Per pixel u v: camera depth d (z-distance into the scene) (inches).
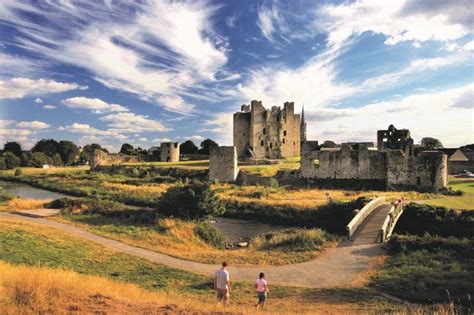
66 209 1713.8
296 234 1205.7
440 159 1957.4
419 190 1998.0
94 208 1707.7
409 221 1299.2
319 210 1596.9
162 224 1387.8
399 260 881.5
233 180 2704.2
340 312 567.8
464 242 949.2
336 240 1111.0
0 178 3836.1
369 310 580.1
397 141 2721.5
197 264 935.0
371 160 2268.7
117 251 1032.2
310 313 536.7
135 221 1472.7
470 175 2726.4
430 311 563.5
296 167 2952.8
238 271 872.3
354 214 1412.4
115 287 625.9
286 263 925.2
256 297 679.1
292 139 3978.8
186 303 550.9
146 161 4360.2
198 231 1326.3
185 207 1517.0
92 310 484.1
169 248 1117.7
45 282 560.1
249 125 3939.5
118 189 2480.3
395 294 674.2
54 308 476.1
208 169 3063.5
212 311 510.9
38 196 2456.9
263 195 2010.3
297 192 2133.4
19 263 808.3
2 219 1446.9
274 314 514.3
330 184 2363.4
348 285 746.8
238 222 1668.3
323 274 826.8
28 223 1365.7
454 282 696.4
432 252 924.6
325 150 2492.6
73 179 3157.0
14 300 489.4
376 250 983.6
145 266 900.6
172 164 3700.8
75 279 620.7
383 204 1528.1
